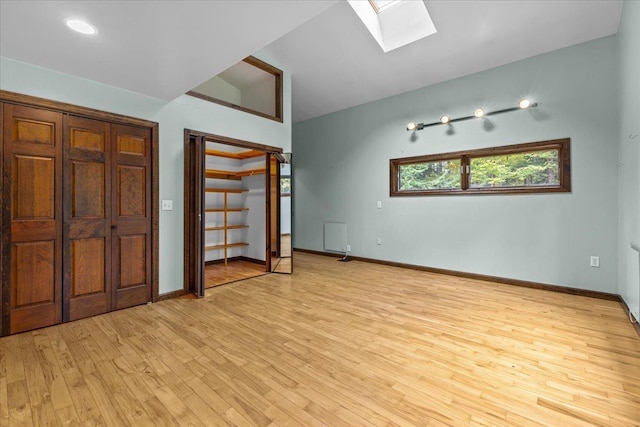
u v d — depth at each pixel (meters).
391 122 5.22
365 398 1.66
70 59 2.41
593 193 3.45
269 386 1.77
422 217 4.86
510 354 2.15
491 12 3.37
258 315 2.91
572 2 3.10
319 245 6.44
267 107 5.08
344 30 4.00
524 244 3.92
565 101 3.60
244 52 2.32
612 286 3.36
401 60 4.34
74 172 2.74
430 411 1.56
